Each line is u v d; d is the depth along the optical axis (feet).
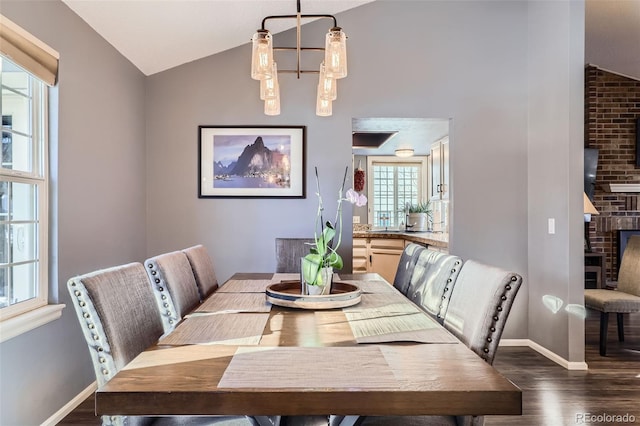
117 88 9.84
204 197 11.63
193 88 11.59
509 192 11.77
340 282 7.52
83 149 8.36
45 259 7.35
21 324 6.36
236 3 9.44
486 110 11.77
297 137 11.66
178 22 9.44
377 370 3.52
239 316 5.40
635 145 18.52
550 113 10.69
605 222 18.66
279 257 9.94
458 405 3.12
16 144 6.82
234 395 3.09
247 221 11.68
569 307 9.88
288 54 11.64
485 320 4.56
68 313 7.79
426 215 20.18
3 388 6.10
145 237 11.48
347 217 11.70
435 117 11.76
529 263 11.68
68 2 7.71
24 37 6.48
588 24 13.85
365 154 22.67
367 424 4.55
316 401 3.11
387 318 5.30
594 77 18.45
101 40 9.06
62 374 7.59
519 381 9.06
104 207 9.21
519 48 11.81
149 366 3.61
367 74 11.69
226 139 11.62
